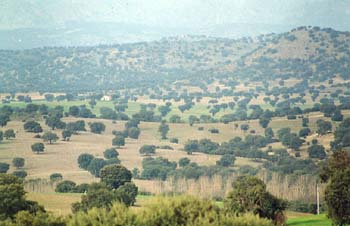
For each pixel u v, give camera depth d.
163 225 156.62
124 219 155.50
